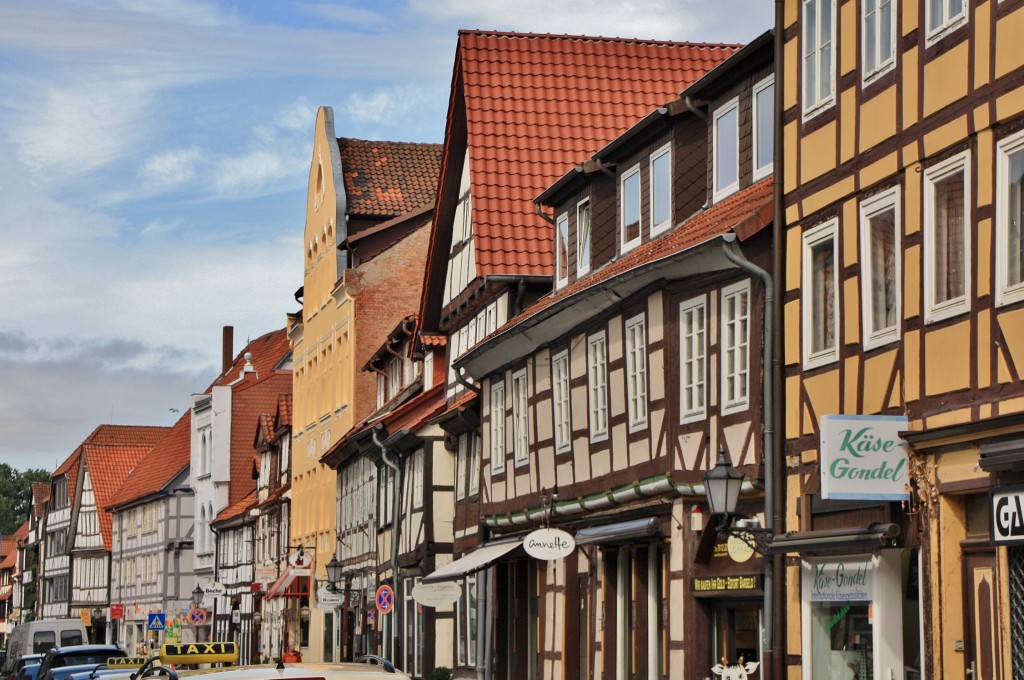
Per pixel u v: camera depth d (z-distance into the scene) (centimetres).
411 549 4441
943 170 1758
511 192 3591
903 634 1862
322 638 6012
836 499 1823
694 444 2375
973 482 1673
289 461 7050
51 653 3562
